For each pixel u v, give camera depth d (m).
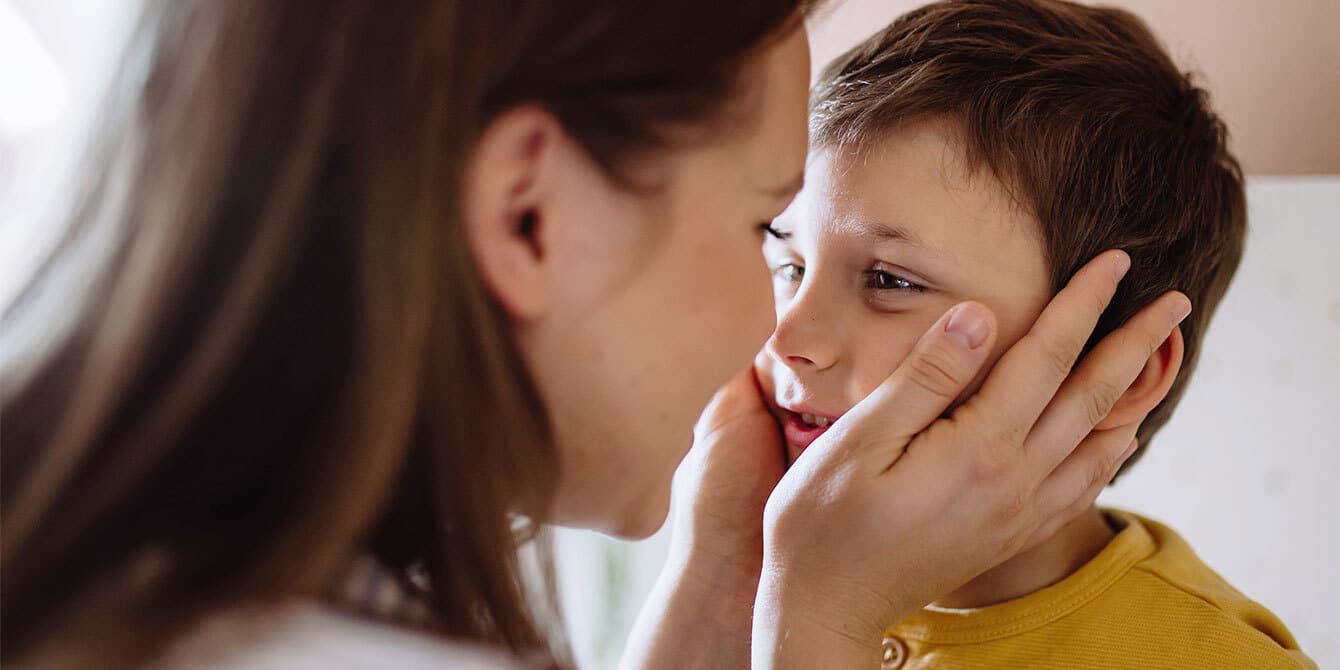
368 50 0.41
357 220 0.41
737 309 0.53
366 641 0.41
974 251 0.78
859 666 0.67
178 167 0.41
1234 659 0.79
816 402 0.82
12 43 1.28
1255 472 1.06
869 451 0.69
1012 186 0.79
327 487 0.40
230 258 0.41
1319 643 1.01
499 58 0.44
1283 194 1.05
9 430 0.42
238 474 0.42
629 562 1.43
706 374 0.53
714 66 0.48
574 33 0.45
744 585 0.83
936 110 0.79
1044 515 0.72
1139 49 0.89
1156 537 0.94
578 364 0.50
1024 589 0.86
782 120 0.53
